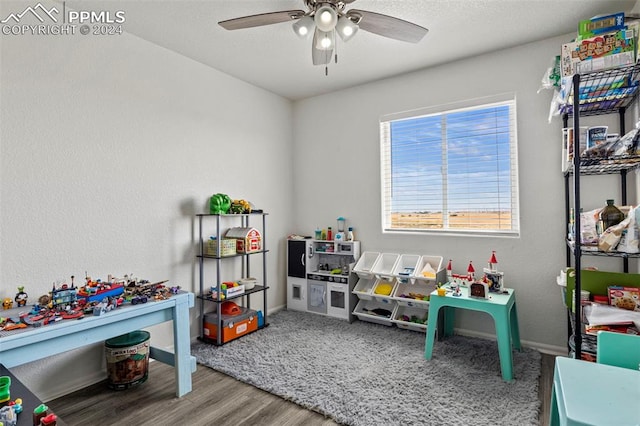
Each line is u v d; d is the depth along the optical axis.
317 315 3.49
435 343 2.73
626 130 2.25
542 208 2.59
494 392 1.99
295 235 3.94
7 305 1.79
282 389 2.06
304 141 3.89
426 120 3.20
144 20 2.27
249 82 3.40
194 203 2.88
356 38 2.52
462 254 2.94
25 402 1.19
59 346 1.60
